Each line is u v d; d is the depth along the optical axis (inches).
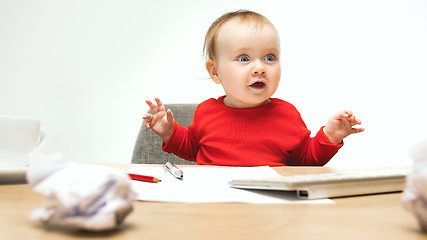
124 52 101.5
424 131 11.9
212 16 99.5
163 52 100.3
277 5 97.2
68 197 11.1
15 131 24.7
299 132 51.8
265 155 50.6
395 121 93.6
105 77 101.7
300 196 19.1
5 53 104.5
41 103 102.8
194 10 99.8
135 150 64.1
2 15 105.0
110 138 100.6
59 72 103.1
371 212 15.7
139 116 100.2
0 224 12.7
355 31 95.7
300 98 95.7
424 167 11.6
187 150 55.2
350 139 93.6
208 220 13.9
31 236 11.3
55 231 11.9
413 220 14.1
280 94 95.7
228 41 51.3
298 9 96.7
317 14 96.6
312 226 13.0
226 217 14.5
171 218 14.2
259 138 51.0
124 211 12.0
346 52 95.7
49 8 104.0
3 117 24.4
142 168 33.9
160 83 100.1
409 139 92.5
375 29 95.3
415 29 94.5
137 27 101.3
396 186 22.1
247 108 53.2
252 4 98.4
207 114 54.4
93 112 101.7
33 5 104.7
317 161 51.0
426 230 12.2
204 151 52.9
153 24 100.9
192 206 17.1
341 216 14.9
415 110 93.4
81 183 11.4
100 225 11.3
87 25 102.9
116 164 41.9
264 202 18.1
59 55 103.3
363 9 95.6
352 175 21.1
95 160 100.5
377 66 94.9
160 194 19.8
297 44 96.2
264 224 13.3
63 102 102.3
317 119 95.3
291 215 15.0
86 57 102.3
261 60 50.5
